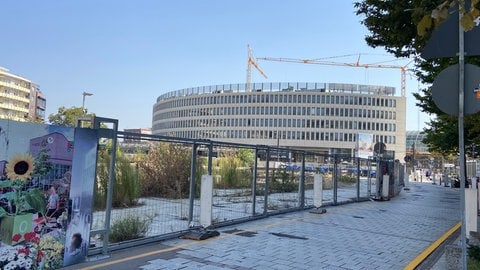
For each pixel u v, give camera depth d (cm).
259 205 1329
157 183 1219
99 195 845
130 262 646
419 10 350
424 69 1232
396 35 851
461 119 483
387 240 925
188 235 839
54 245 586
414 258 760
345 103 12288
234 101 13112
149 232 848
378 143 2061
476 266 592
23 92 12325
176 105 14575
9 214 530
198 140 895
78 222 622
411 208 1670
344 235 960
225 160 1440
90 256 661
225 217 1092
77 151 616
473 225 773
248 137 12769
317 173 1483
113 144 696
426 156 11475
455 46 492
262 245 805
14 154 533
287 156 1347
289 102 12481
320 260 710
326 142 12206
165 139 809
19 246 542
